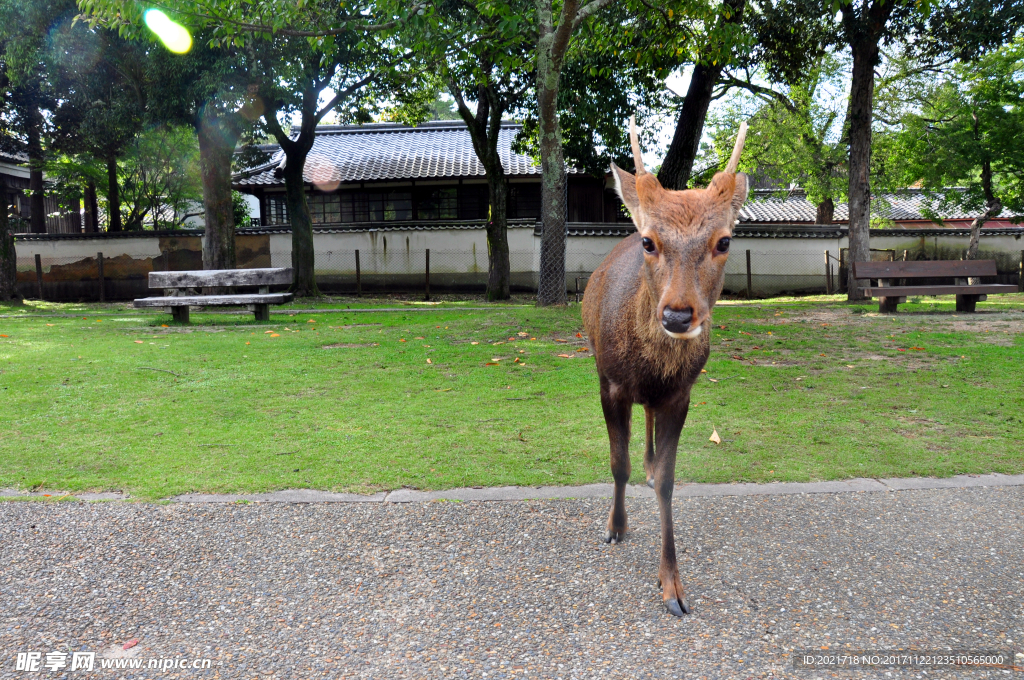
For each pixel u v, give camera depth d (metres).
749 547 2.96
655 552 2.93
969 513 3.26
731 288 18.64
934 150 15.80
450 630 2.36
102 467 3.88
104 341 8.27
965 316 9.85
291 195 16.28
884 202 21.20
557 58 10.06
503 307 12.91
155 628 2.37
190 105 12.12
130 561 2.83
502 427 4.65
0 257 16.02
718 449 4.18
